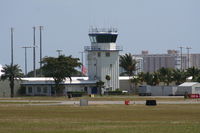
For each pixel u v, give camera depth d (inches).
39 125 7071.9
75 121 7736.2
